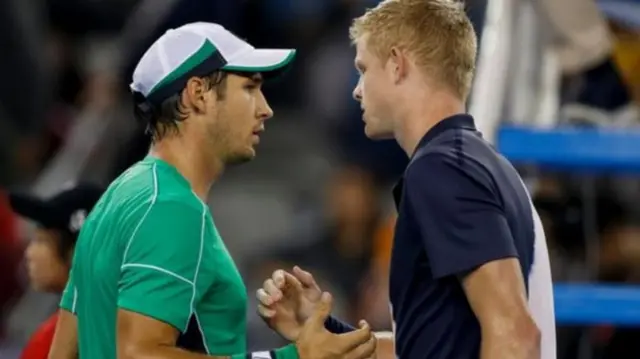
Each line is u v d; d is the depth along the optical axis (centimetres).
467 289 1502
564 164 2139
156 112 1644
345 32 4169
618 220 2392
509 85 2264
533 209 1591
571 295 2080
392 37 1598
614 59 2375
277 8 4031
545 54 2291
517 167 2291
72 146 3700
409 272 1558
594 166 2136
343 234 3481
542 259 1580
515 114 2269
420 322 1551
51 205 2083
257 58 1648
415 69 1594
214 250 1595
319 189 4044
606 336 2378
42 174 3797
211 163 1653
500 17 2269
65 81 4266
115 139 3566
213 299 1606
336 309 3350
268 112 1681
